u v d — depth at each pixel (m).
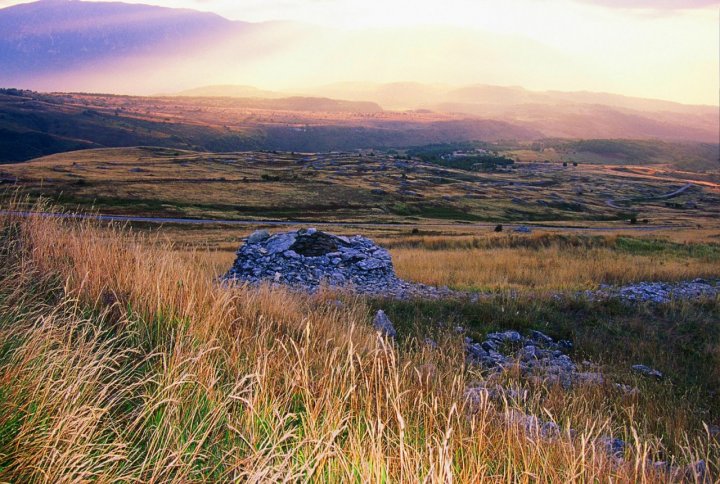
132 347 3.69
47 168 138.25
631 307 12.92
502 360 8.14
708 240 39.94
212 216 92.75
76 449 2.19
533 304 12.30
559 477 2.73
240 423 2.81
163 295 4.61
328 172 165.12
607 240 32.03
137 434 2.61
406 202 123.31
